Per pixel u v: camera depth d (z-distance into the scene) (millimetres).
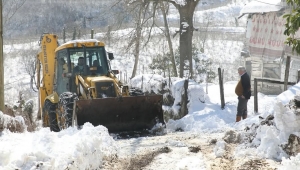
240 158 19406
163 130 28641
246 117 32750
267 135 19609
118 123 28406
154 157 20188
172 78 42375
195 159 19562
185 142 23609
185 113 37594
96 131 20984
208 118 32531
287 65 35750
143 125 29047
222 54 105625
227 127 29078
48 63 36469
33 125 31703
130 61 91312
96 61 31547
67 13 121000
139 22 63688
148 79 43562
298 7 19859
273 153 19125
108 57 32625
